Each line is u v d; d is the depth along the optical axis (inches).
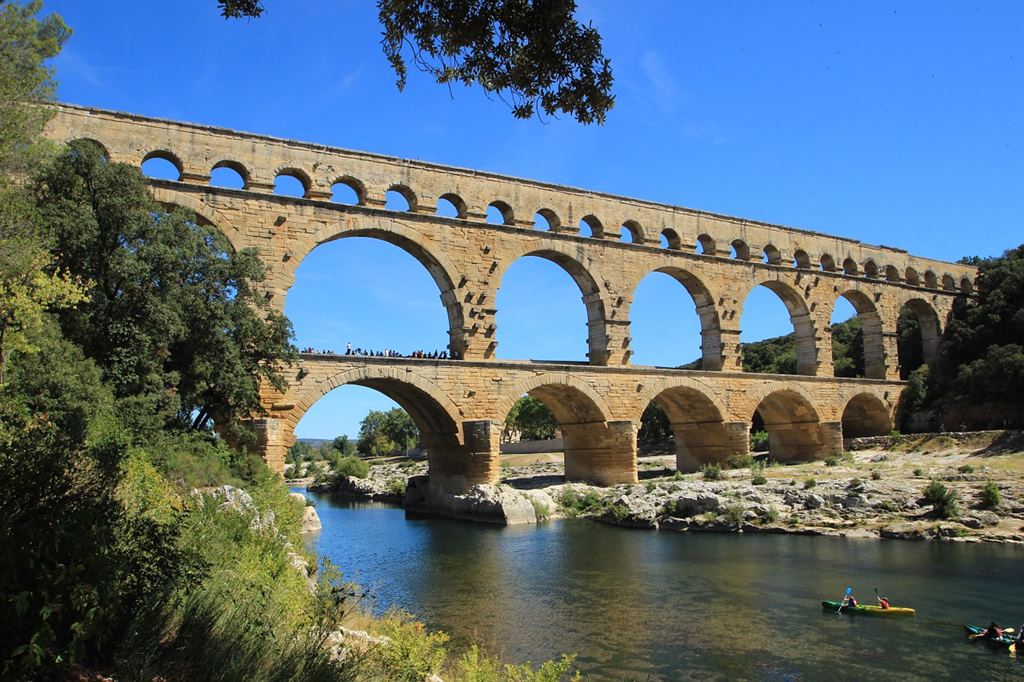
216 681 424.5
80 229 1283.2
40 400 1003.9
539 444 4881.9
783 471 2576.3
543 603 1190.9
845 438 3353.8
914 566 1419.8
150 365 1338.6
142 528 483.8
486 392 2242.9
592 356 2561.5
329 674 482.3
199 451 1327.5
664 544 1734.7
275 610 606.2
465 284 2265.0
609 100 616.1
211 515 831.1
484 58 605.3
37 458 443.8
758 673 876.6
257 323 1633.9
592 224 2635.3
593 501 2315.5
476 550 1684.3
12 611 351.9
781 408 3078.2
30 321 1024.9
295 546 1116.5
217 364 1526.8
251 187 1980.8
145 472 890.7
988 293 3587.6
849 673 875.4
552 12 564.7
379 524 2182.6
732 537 1820.9
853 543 1684.3
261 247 1958.7
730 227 2876.5
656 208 2709.2
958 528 1720.0
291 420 1919.3
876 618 1090.1
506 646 968.9
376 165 2178.9
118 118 1824.6
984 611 1118.4
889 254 3378.4
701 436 2824.8
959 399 3122.5
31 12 1339.8
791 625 1059.9
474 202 2330.2
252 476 1487.5
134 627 412.8
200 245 1510.8
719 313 2783.0
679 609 1149.7
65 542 393.4
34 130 1355.8
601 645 976.9
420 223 2210.9
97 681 368.5
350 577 1369.3
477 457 2223.2
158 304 1368.1
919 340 3690.9
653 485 2357.3
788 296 3046.3
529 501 2207.2
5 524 385.7
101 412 1083.9
